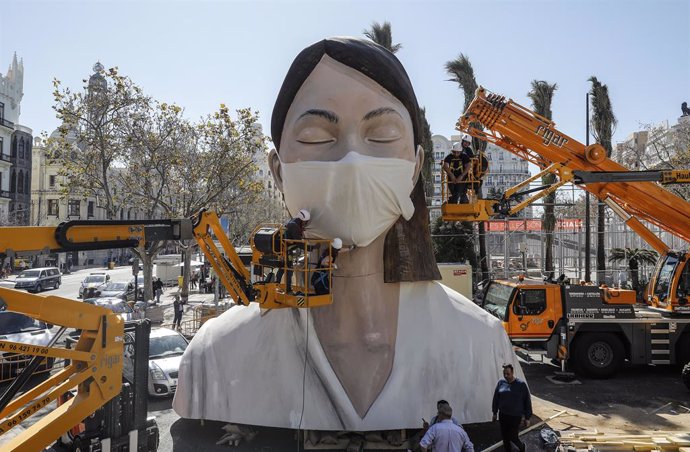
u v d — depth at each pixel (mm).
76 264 63531
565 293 12141
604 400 10195
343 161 6586
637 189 11773
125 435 6582
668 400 10180
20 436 5609
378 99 6938
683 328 11844
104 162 19828
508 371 7355
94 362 5730
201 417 8016
